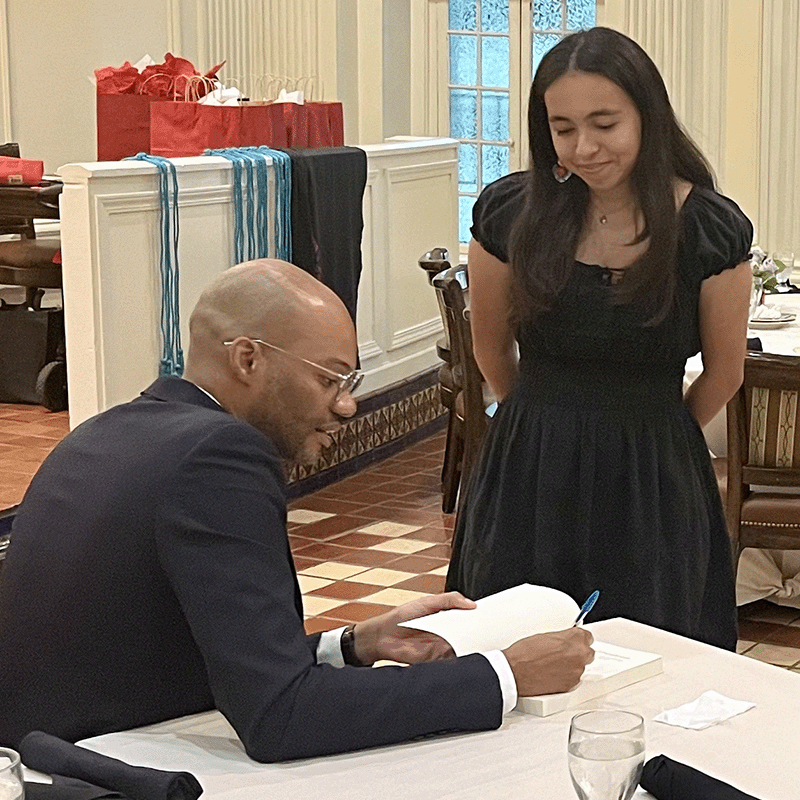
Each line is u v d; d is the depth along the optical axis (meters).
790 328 5.11
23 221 7.19
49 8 8.85
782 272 6.01
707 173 2.66
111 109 6.51
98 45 8.91
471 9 8.59
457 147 7.42
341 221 6.10
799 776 1.75
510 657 1.96
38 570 1.97
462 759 1.81
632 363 2.65
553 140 2.58
